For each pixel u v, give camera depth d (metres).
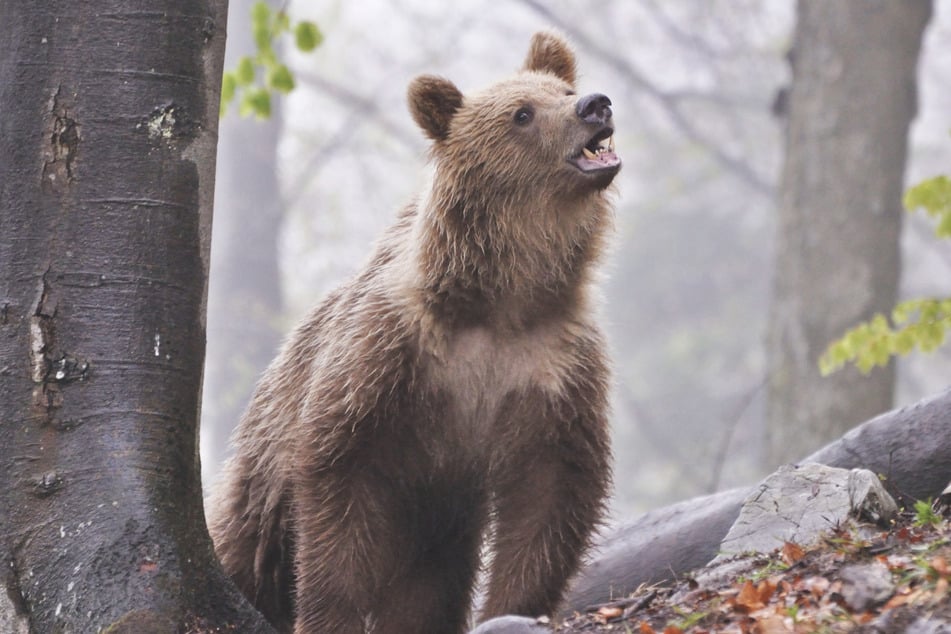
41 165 9.55
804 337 27.44
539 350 11.16
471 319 11.06
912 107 28.08
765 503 10.61
